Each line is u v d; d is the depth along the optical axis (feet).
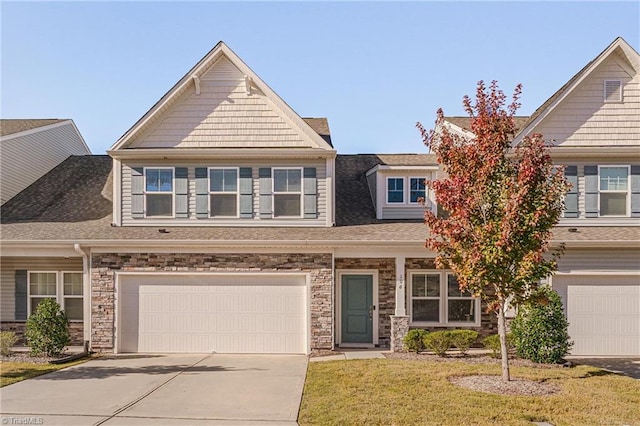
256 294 52.06
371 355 49.42
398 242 50.96
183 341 52.01
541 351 45.09
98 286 51.62
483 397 32.83
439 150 38.60
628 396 33.55
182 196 54.54
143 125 54.34
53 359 47.03
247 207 54.49
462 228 36.42
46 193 63.16
